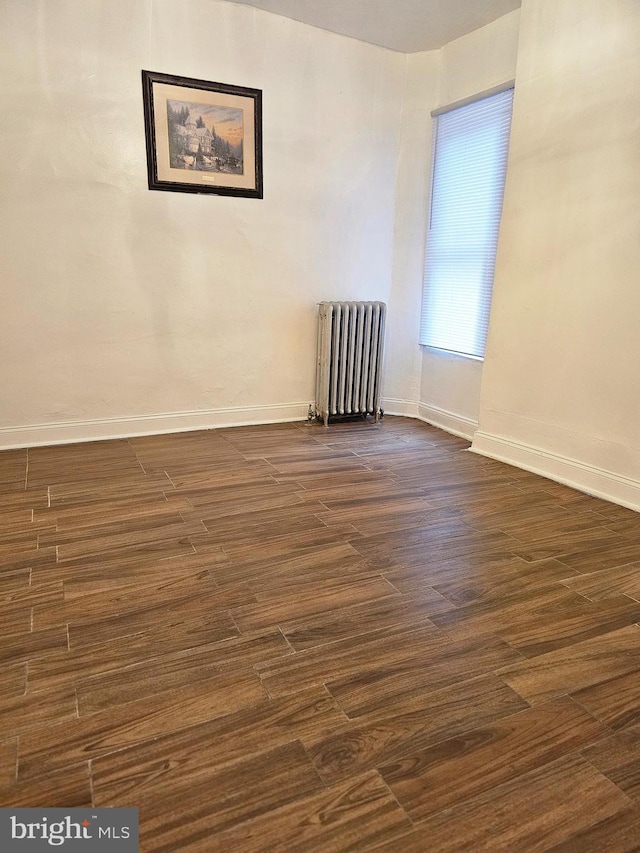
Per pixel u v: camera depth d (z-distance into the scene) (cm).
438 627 182
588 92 284
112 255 358
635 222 268
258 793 121
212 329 399
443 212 417
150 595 196
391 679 157
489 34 365
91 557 222
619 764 131
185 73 354
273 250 406
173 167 362
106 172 346
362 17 368
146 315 376
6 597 194
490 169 371
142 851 108
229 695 150
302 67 386
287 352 430
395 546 237
